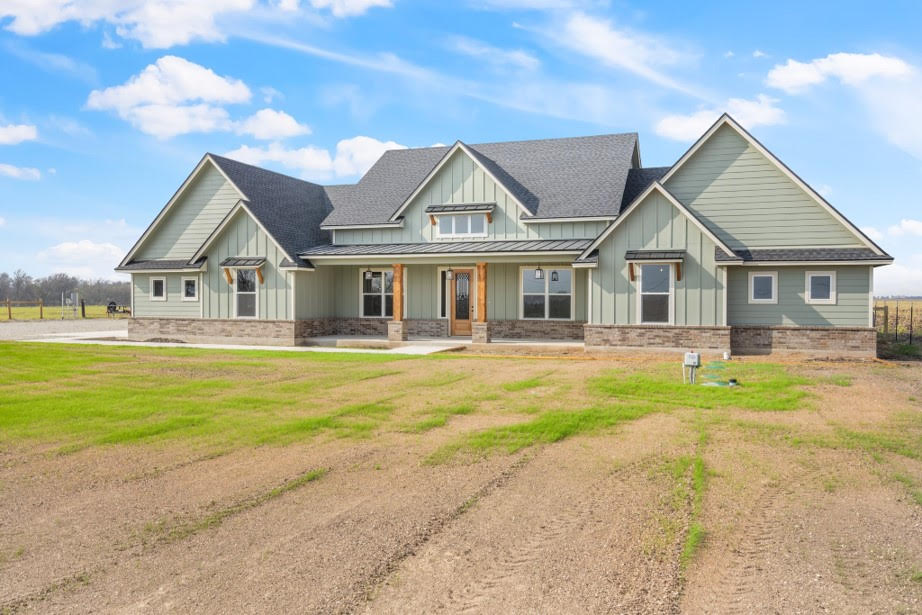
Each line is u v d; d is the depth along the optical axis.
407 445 7.83
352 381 12.54
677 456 7.23
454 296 22.62
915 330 27.34
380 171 26.12
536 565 4.57
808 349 17.11
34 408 9.91
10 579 4.44
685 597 4.11
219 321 22.77
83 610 4.01
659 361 15.95
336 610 3.96
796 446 7.61
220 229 22.59
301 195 26.41
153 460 7.26
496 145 25.67
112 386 11.92
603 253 17.94
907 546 4.84
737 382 11.92
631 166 23.70
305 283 22.42
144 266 24.11
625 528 5.22
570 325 20.78
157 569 4.57
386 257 20.88
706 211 18.41
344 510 5.68
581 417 9.12
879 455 7.21
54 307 69.50
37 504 5.89
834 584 4.26
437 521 5.39
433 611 3.95
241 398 10.75
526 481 6.44
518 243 20.64
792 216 17.69
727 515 5.49
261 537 5.11
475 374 13.47
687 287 17.19
